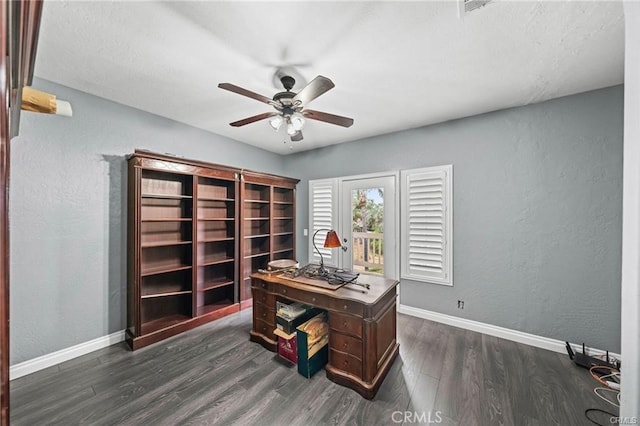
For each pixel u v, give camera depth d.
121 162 2.73
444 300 3.17
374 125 3.32
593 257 2.39
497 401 1.86
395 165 3.57
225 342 2.71
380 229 3.71
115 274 2.67
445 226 3.15
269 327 2.59
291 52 1.87
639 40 0.66
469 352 2.51
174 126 3.21
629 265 0.68
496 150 2.84
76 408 1.79
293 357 2.34
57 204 2.32
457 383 2.06
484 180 2.91
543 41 1.74
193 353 2.50
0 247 0.47
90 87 2.38
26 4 0.66
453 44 1.78
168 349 2.57
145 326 2.79
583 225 2.43
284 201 4.60
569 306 2.49
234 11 1.50
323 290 2.20
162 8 1.48
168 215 3.08
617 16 1.51
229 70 2.10
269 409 1.80
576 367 2.25
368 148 3.83
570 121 2.48
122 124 2.74
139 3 1.44
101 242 2.58
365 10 1.49
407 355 2.46
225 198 3.66
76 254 2.43
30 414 1.74
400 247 3.52
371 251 3.80
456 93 2.47
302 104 2.05
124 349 2.56
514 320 2.75
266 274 2.71
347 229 4.04
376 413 1.77
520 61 1.96
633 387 0.67
